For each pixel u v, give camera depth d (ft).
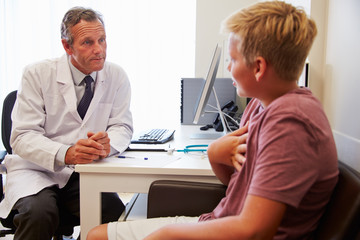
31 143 4.55
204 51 8.85
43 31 9.34
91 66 4.67
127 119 5.44
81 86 5.17
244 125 3.44
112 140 4.72
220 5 8.64
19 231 4.24
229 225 2.17
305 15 2.45
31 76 4.95
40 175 4.81
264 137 2.23
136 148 4.86
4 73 9.48
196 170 3.83
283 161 2.10
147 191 3.98
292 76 2.46
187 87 7.39
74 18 4.54
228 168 3.44
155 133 5.95
